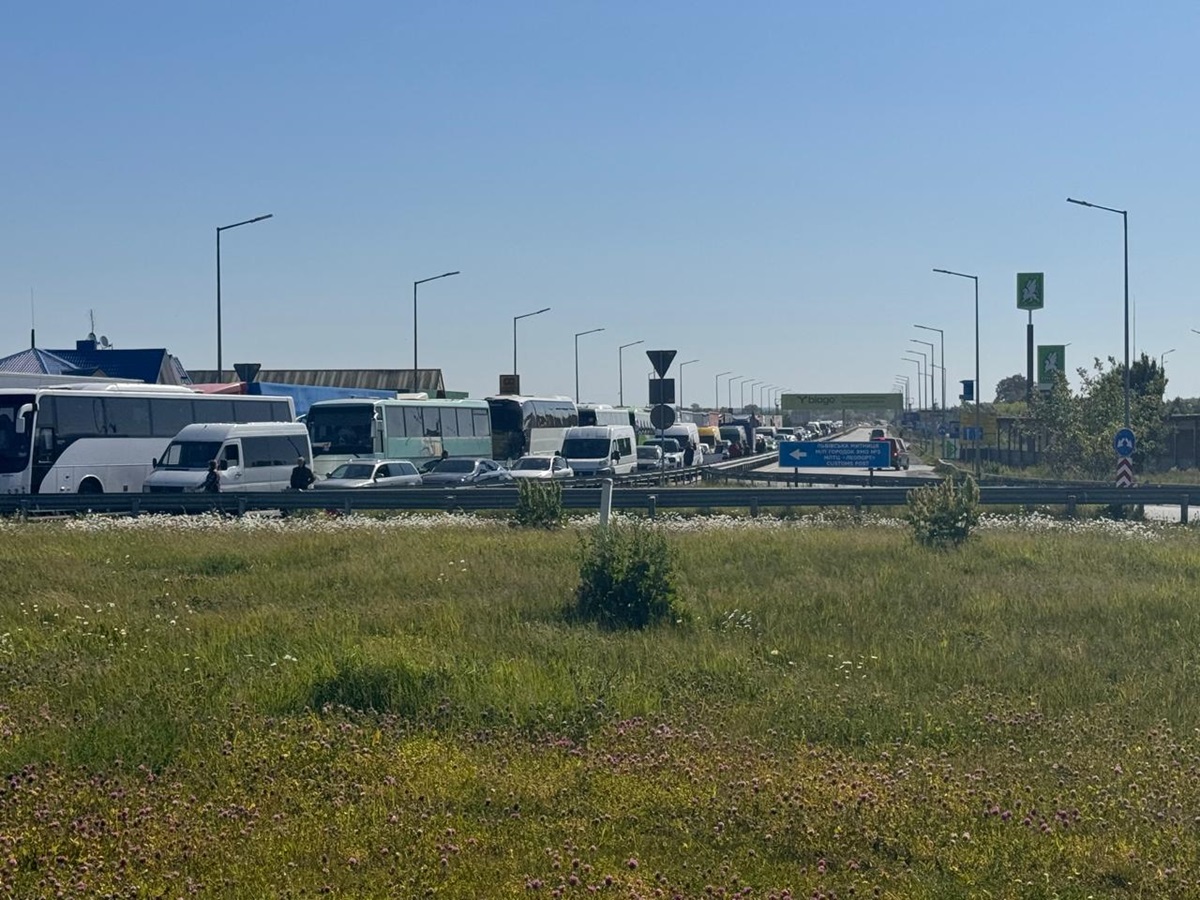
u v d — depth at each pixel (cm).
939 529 2584
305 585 1964
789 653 1423
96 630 1534
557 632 1515
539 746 996
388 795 860
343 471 4459
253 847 755
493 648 1407
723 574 2080
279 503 3566
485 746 992
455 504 3528
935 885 705
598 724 1072
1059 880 709
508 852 751
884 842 774
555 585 1881
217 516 3394
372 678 1169
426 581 1989
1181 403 9569
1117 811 833
